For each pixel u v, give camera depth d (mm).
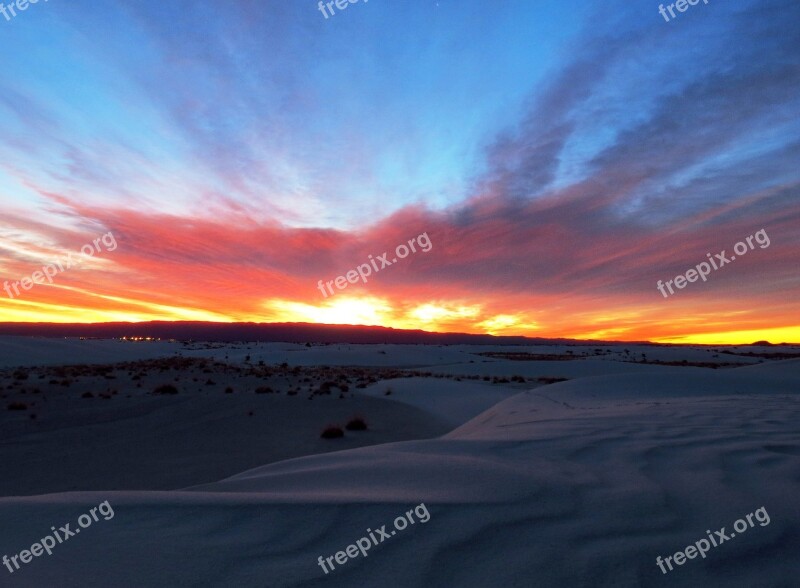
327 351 78875
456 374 47938
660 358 86812
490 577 2867
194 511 3807
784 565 2975
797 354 99000
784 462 4887
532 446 6148
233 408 19094
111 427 14734
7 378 26500
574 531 3408
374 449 6977
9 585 2773
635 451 5582
